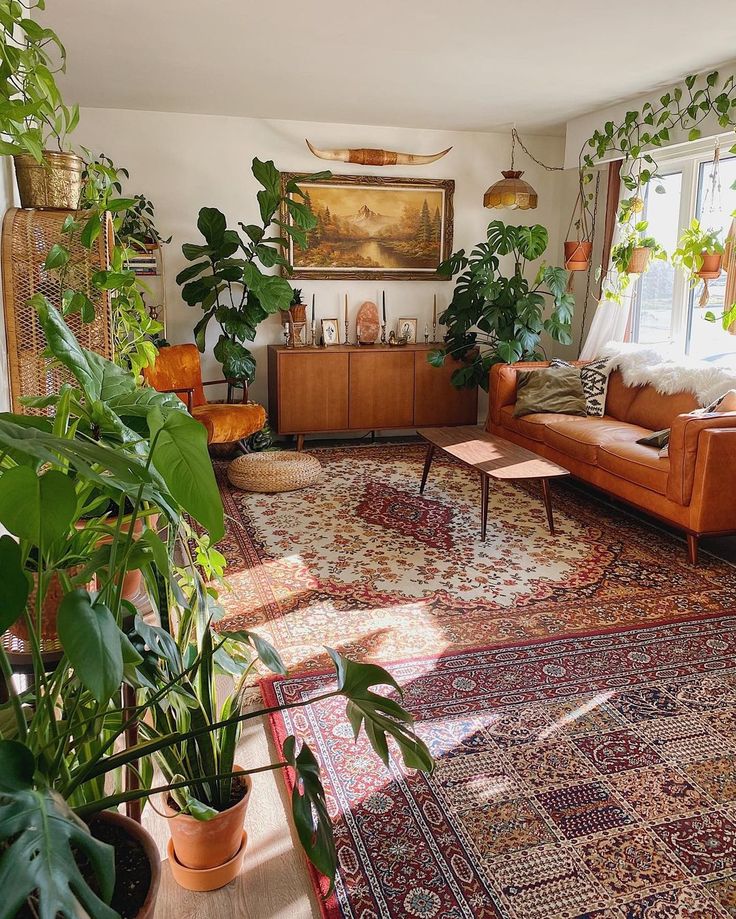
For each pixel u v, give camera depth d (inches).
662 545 157.8
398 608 127.3
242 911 66.4
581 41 157.9
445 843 73.7
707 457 139.9
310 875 70.2
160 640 59.8
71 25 148.1
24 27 61.3
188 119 235.3
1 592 37.4
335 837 74.4
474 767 85.4
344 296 259.0
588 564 146.6
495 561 148.3
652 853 72.2
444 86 196.4
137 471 38.7
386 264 259.1
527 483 206.1
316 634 117.8
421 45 160.2
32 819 32.5
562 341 241.3
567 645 113.6
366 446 250.8
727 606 127.2
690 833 74.9
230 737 64.6
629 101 213.3
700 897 67.1
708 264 185.8
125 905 41.8
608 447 172.9
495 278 271.7
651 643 114.0
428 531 165.6
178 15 141.8
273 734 92.4
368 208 254.4
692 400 178.9
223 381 229.0
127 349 98.0
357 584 137.2
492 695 100.0
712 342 206.4
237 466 199.5
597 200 251.0
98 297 84.5
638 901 66.7
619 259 217.0
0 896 29.3
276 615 124.6
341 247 254.2
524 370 226.5
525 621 122.1
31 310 84.0
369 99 211.9
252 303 225.9
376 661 109.1
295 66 177.6
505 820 76.8
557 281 240.5
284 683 103.1
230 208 244.2
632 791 81.1
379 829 75.6
